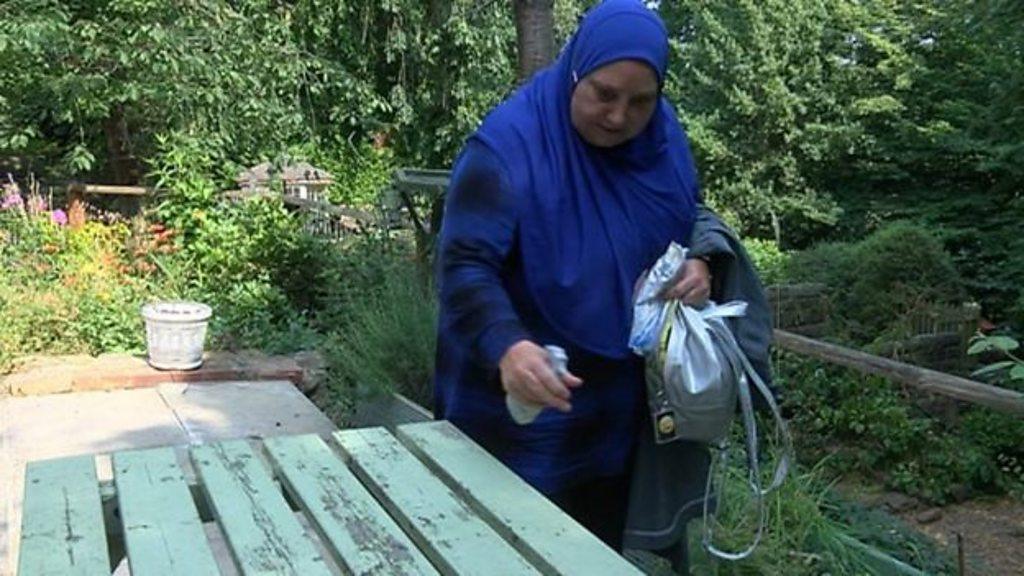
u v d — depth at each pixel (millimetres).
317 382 5223
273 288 6617
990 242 10641
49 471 1344
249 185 8289
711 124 13688
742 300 1749
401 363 3895
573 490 1714
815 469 4000
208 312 5199
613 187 1634
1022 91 9305
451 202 1597
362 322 4414
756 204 13445
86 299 5855
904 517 5246
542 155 1585
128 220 7805
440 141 11828
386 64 11789
